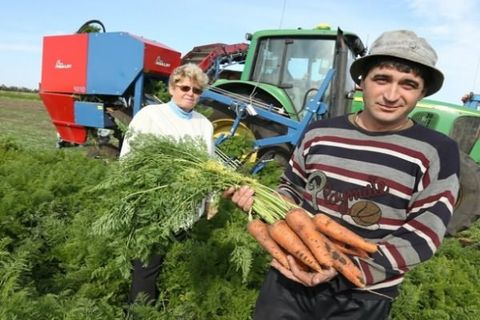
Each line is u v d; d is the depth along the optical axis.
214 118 8.18
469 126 7.24
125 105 8.78
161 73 8.75
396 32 2.04
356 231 2.19
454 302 4.61
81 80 9.09
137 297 3.51
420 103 7.43
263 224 2.38
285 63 7.90
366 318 2.21
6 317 2.61
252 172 7.41
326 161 2.28
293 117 7.67
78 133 9.56
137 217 2.80
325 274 2.10
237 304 3.77
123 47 8.45
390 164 2.10
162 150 2.91
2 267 3.28
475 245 6.73
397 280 2.19
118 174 2.87
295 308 2.45
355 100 7.82
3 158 7.16
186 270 3.91
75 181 5.95
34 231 4.56
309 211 2.40
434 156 2.05
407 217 2.11
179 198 2.58
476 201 6.11
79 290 3.71
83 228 4.50
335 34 7.42
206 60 9.88
